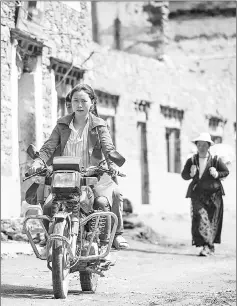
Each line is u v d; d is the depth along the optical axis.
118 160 8.69
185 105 32.81
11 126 17.69
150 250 17.22
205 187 16.39
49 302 8.32
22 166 19.20
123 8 38.19
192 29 43.62
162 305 8.34
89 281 9.33
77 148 8.89
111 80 26.55
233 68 37.38
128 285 10.31
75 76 22.25
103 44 38.59
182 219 30.16
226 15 43.28
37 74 19.44
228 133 36.88
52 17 20.52
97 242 8.85
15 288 9.66
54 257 8.27
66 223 8.31
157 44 37.47
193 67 36.28
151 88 29.73
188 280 10.98
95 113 9.23
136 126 28.36
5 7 17.58
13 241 15.93
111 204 8.84
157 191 29.98
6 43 17.61
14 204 17.36
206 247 16.34
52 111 20.22
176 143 32.44
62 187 8.27
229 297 9.05
